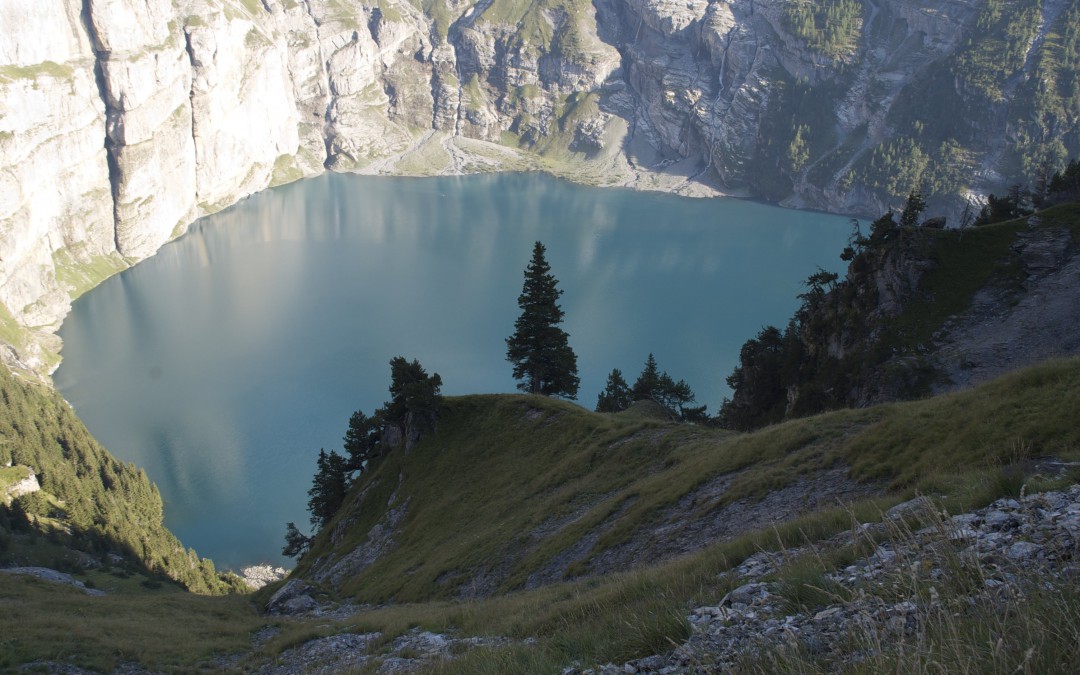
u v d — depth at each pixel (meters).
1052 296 61.53
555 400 71.50
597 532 37.81
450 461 69.38
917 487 15.89
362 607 50.38
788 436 34.66
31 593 51.50
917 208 76.00
